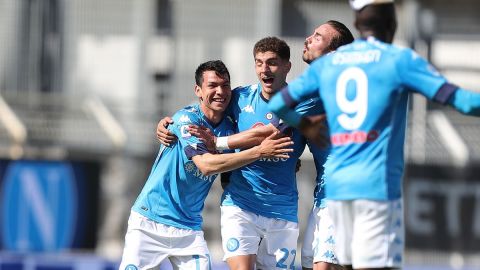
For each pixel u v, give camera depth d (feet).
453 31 171.53
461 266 155.02
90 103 162.50
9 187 158.71
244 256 72.74
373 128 53.06
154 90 165.58
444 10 171.53
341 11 169.48
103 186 159.94
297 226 75.00
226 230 73.51
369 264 53.06
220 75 71.72
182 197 75.00
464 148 156.56
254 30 165.99
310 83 55.31
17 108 161.17
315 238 72.90
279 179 73.15
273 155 68.28
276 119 71.46
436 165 157.28
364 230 53.21
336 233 55.21
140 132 161.27
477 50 171.42
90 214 159.63
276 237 74.08
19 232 158.51
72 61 165.07
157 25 167.32
